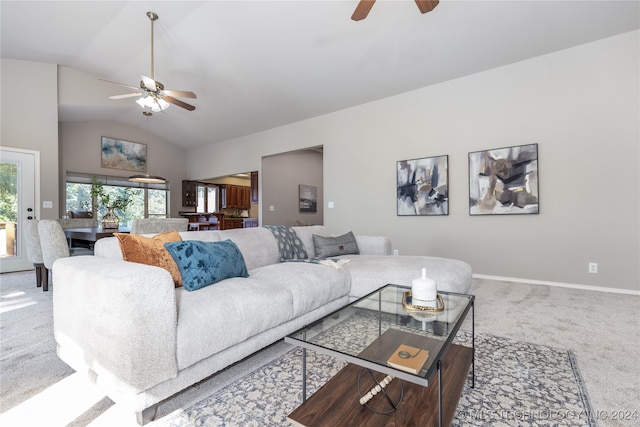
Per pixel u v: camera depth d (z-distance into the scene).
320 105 5.36
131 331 1.17
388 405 1.17
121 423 1.27
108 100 5.65
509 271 3.88
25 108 4.73
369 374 1.39
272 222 7.22
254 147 6.98
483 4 3.03
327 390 1.27
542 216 3.67
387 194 4.91
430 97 4.50
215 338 1.43
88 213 5.95
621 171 3.25
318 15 3.41
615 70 3.28
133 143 7.45
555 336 2.13
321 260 2.66
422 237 4.57
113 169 7.11
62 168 6.37
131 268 1.30
